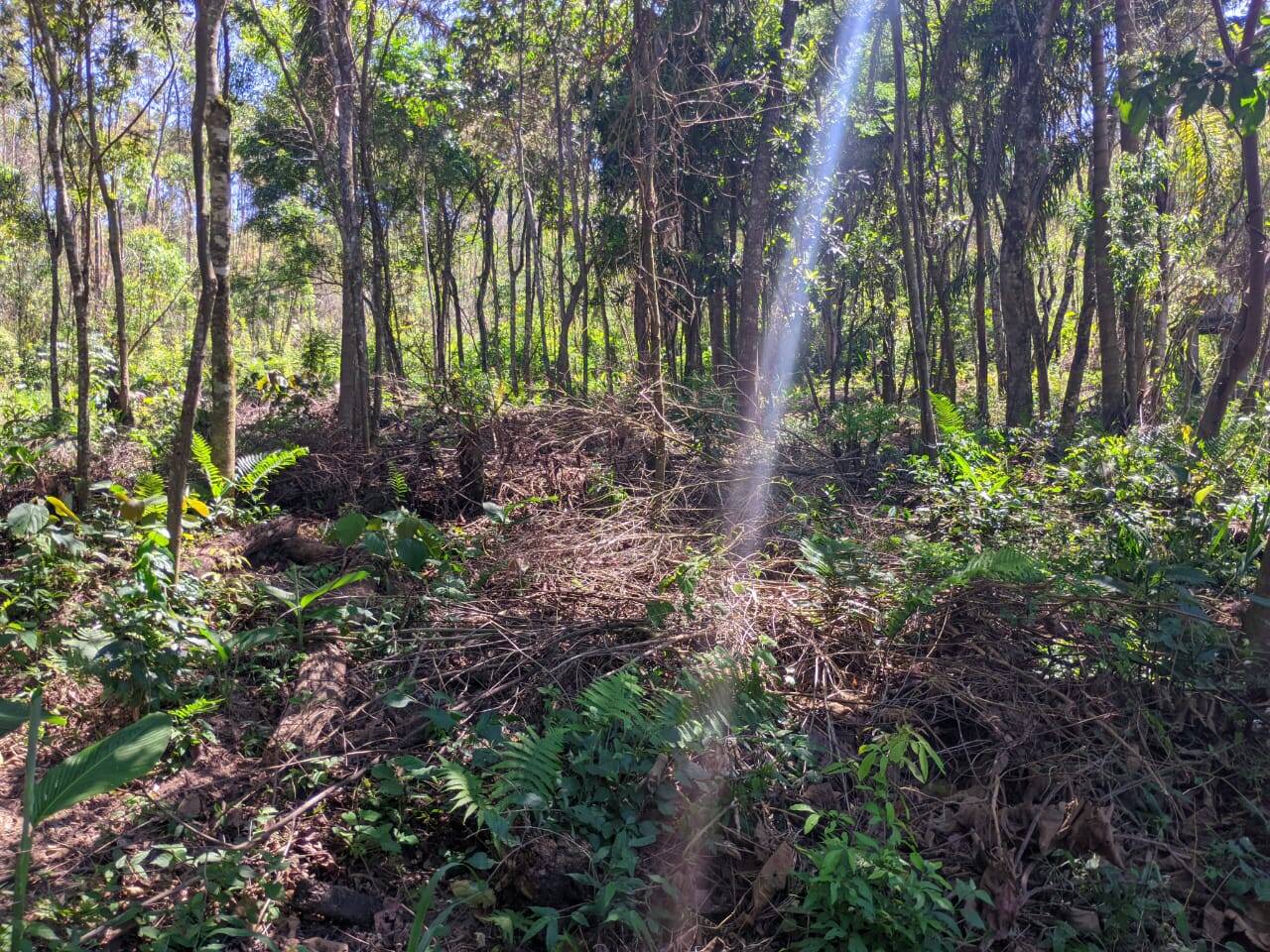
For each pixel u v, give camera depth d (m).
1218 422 10.02
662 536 6.41
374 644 4.86
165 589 4.92
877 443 10.44
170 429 10.14
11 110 18.72
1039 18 14.23
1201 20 12.41
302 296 23.61
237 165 17.48
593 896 3.29
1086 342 14.24
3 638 4.38
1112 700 4.30
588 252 15.22
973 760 4.10
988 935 3.29
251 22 12.74
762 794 3.75
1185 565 5.34
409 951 2.81
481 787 3.58
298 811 3.57
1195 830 3.79
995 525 6.38
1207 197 13.22
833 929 3.12
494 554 6.04
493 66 14.41
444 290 20.17
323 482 8.70
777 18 13.17
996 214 16.88
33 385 16.77
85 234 10.39
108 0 10.48
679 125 9.05
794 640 4.79
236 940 3.05
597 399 9.20
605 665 4.53
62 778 2.92
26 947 2.73
